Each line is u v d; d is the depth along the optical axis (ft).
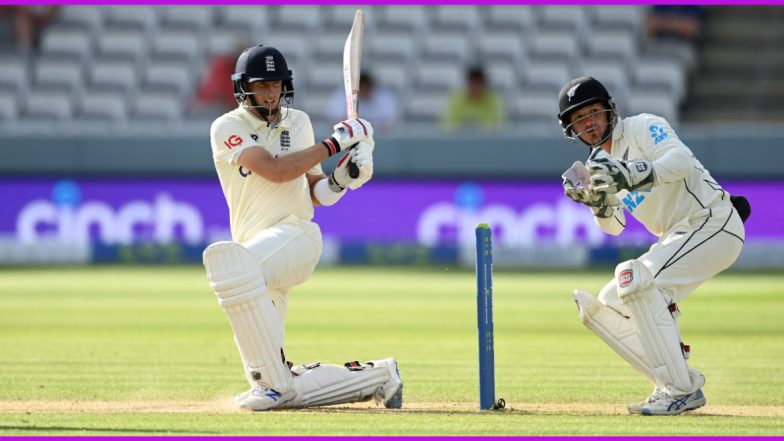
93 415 57.36
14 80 212.84
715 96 224.33
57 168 179.22
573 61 216.95
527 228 175.01
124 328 106.42
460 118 185.47
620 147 59.41
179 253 179.22
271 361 58.39
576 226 174.09
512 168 174.60
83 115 206.90
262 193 60.34
